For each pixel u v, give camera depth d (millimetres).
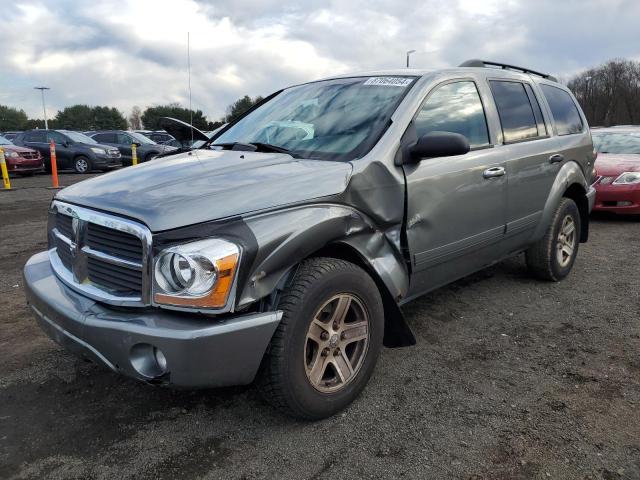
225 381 2357
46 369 3346
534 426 2734
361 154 2990
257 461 2477
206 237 2279
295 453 2533
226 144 3674
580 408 2896
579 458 2482
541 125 4582
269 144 3410
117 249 2473
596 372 3305
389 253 3051
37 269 2984
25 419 2814
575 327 4012
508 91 4281
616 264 5758
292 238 2463
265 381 2525
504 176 3889
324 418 2785
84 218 2596
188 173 2848
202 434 2682
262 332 2375
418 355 3545
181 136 4371
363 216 2863
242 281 2307
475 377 3250
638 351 3598
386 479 2355
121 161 19656
